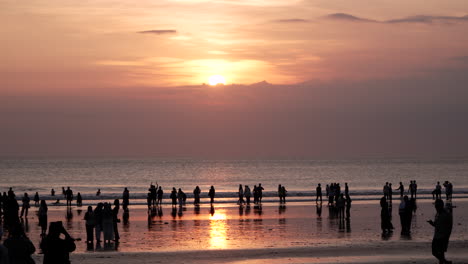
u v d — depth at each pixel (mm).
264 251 21875
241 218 36312
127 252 22016
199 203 48781
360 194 62875
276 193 66062
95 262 19656
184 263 19312
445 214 17000
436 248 17094
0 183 140375
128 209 43875
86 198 60375
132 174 196500
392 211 40625
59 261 12289
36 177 174250
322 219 35250
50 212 42406
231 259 20109
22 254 11805
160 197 47844
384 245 23188
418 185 117562
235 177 172500
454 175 173500
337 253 21203
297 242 24984
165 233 28844
